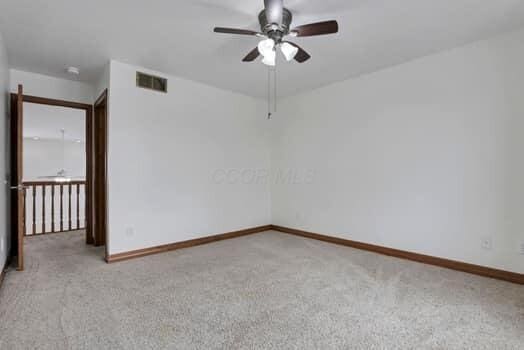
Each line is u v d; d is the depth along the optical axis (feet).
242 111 14.89
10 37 8.59
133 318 6.30
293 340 5.53
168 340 5.50
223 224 14.02
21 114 9.31
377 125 11.50
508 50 8.36
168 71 11.57
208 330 5.86
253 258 10.77
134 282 8.35
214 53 9.83
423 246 10.19
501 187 8.51
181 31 8.31
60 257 10.80
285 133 15.47
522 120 8.14
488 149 8.75
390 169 11.09
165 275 8.95
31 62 10.44
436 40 8.87
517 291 7.64
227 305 6.95
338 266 9.82
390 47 9.37
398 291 7.72
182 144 12.42
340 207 12.89
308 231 14.32
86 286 8.02
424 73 10.12
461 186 9.29
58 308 6.72
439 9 7.18
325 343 5.43
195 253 11.45
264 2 6.52
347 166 12.60
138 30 8.24
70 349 5.21
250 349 5.25
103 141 12.78
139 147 11.10
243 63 10.73
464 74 9.20
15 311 6.55
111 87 10.36
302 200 14.60
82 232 15.53
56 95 12.03
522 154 8.14
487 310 6.64
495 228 8.61
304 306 6.90
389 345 5.36
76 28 8.11
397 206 10.90
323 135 13.61
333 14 7.41
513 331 5.78
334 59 10.34
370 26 8.02
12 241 11.03
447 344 5.38
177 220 12.24
